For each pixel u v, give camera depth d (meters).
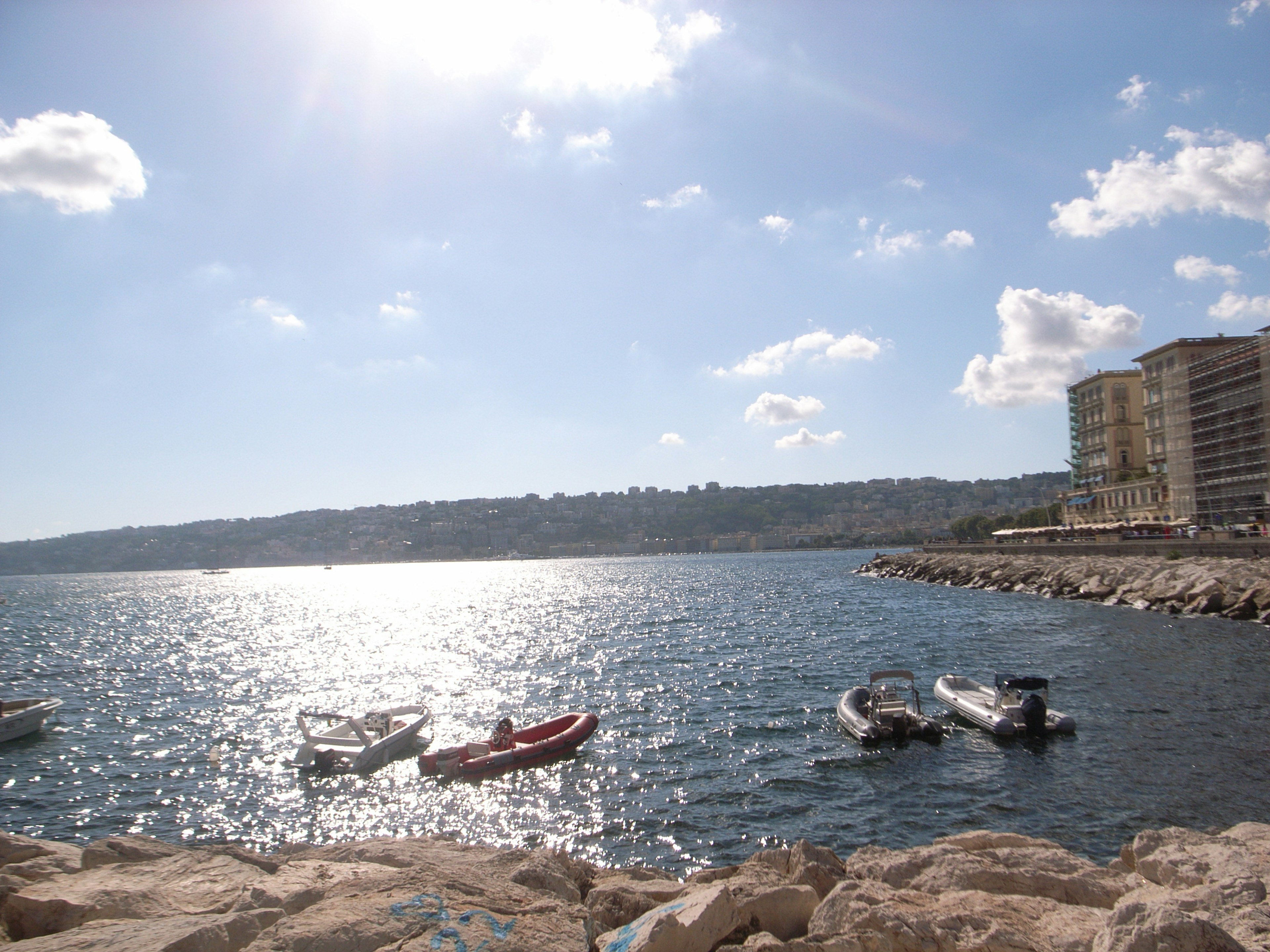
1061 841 16.39
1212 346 82.00
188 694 36.91
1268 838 9.84
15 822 19.75
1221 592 49.25
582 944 6.62
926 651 41.28
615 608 81.50
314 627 72.88
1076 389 106.00
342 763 23.78
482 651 50.34
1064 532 92.88
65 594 152.25
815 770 21.34
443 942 6.21
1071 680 31.81
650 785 20.70
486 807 19.84
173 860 8.89
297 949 5.93
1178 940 5.98
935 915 7.82
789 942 7.24
